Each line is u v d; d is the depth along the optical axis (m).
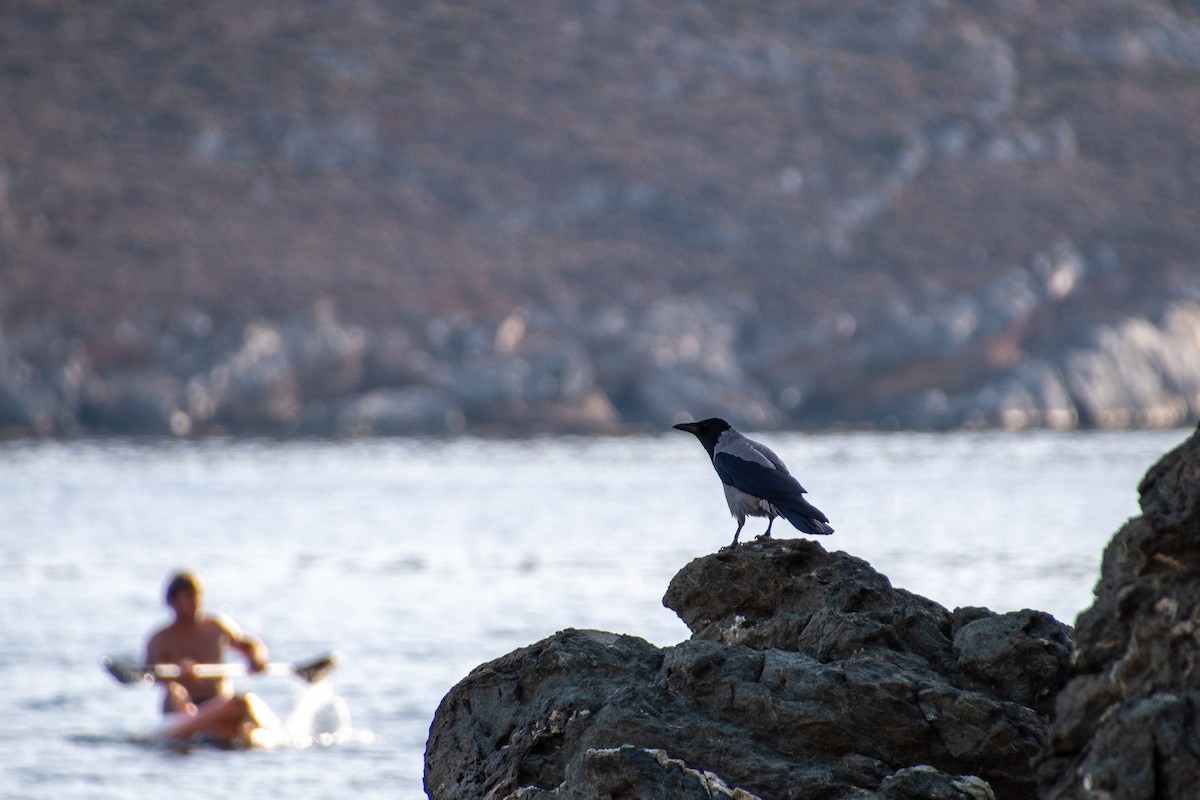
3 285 115.88
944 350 110.38
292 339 106.94
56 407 102.50
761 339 113.00
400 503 55.16
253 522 48.28
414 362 108.75
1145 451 79.69
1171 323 115.75
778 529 43.12
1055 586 27.89
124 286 118.81
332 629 24.77
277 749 15.98
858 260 130.25
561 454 84.19
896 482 60.75
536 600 27.89
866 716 6.85
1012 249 130.75
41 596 30.52
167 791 14.19
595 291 124.12
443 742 7.85
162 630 17.69
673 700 7.11
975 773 6.77
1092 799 5.68
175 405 103.25
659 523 46.03
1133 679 5.91
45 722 17.22
